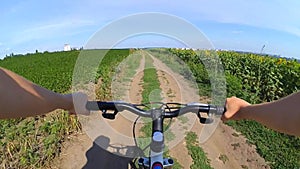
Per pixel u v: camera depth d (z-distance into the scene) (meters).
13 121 7.02
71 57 37.28
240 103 1.32
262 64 11.12
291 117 0.89
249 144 6.07
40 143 5.67
